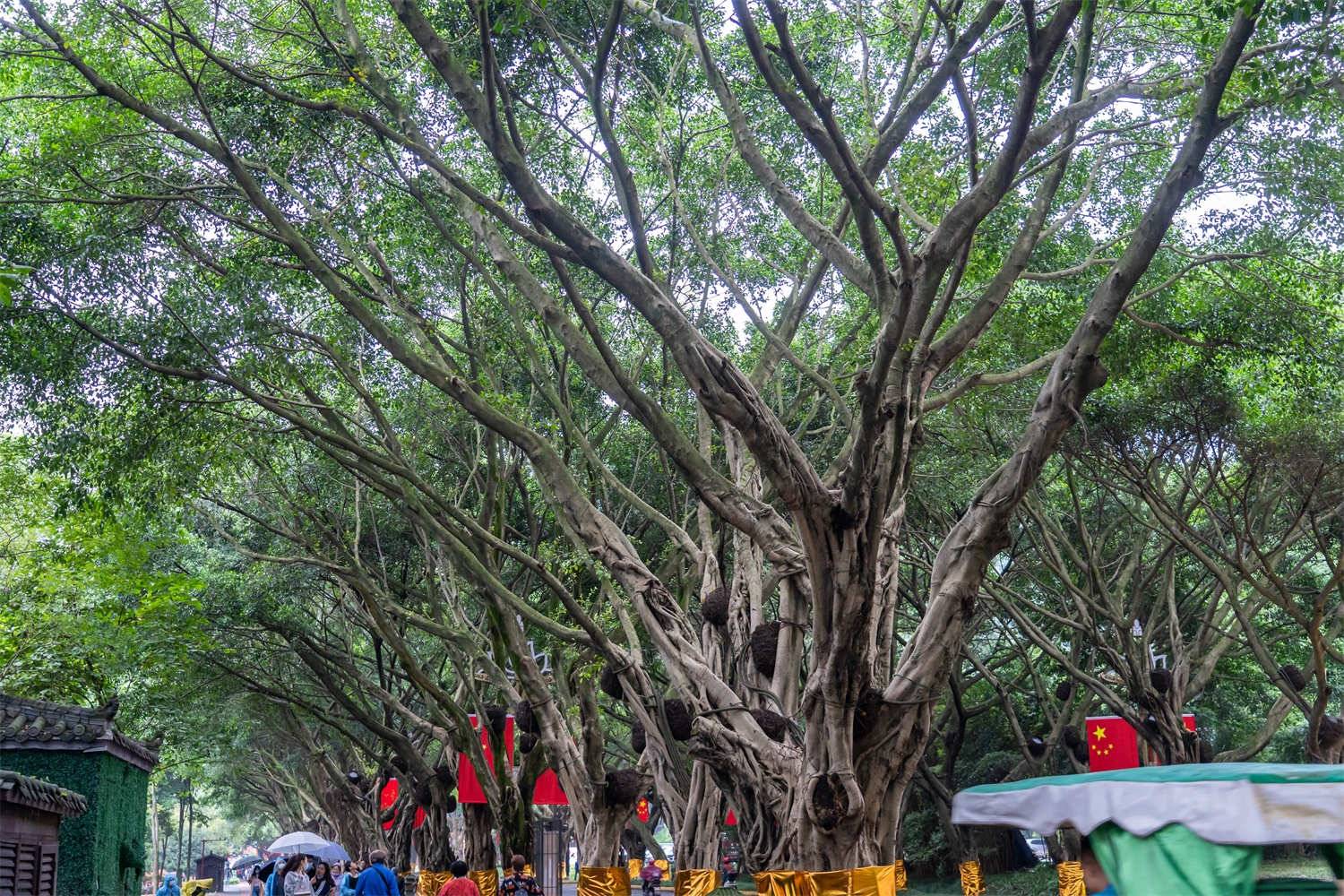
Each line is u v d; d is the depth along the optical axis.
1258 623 30.61
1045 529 24.14
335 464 25.75
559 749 19.89
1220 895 5.89
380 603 24.91
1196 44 15.88
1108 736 24.69
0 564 26.27
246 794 63.50
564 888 49.31
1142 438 21.45
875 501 11.89
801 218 14.05
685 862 18.41
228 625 28.09
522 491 21.80
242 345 17.30
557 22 15.89
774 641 16.27
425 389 22.09
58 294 16.42
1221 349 19.56
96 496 23.19
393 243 18.45
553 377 20.94
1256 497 24.31
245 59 16.95
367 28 16.30
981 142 17.14
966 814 7.64
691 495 24.70
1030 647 31.41
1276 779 5.93
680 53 16.89
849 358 17.94
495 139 11.20
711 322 20.64
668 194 18.62
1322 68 11.86
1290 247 19.08
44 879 15.73
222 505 23.86
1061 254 19.47
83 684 28.00
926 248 11.76
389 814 36.88
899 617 29.36
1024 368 16.31
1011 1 16.39
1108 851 6.50
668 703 18.31
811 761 13.09
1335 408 21.19
